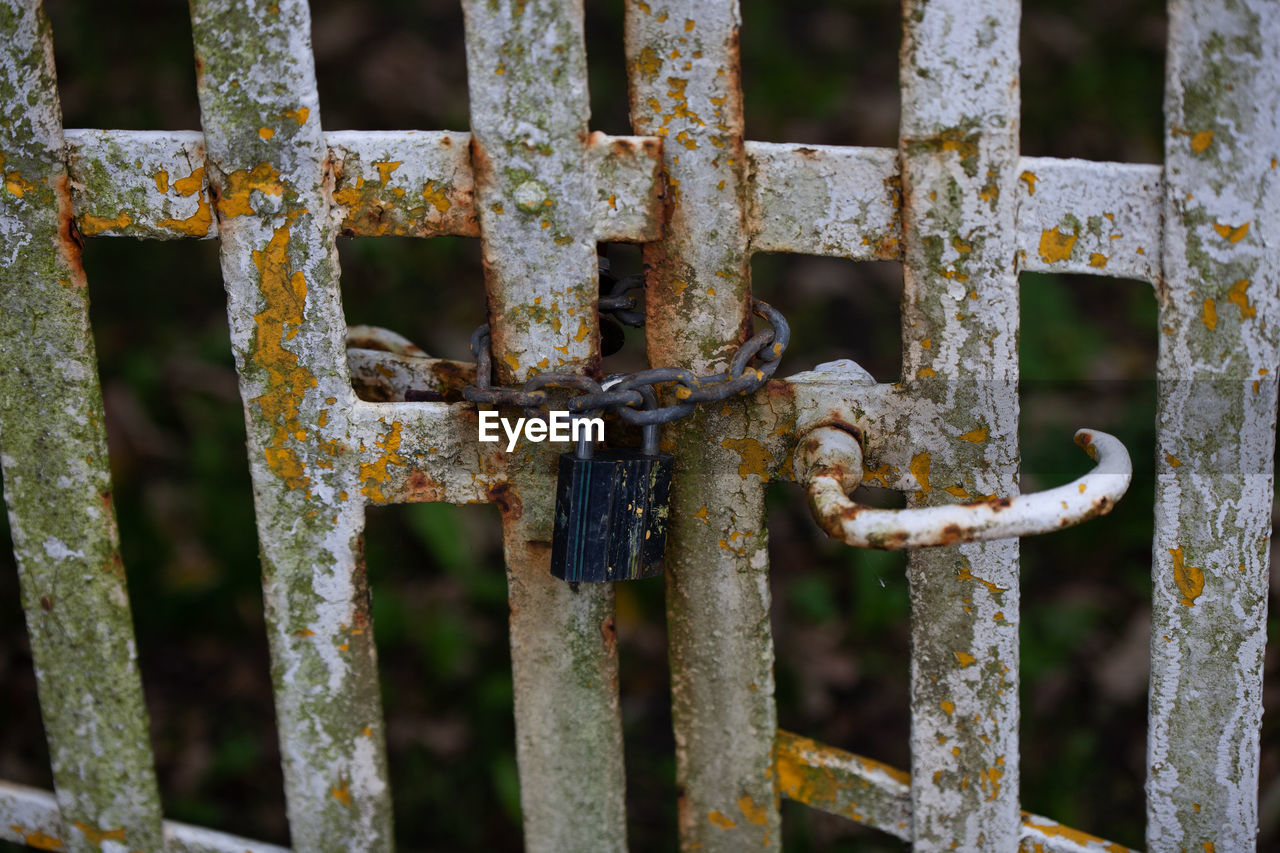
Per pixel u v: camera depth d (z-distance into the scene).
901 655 2.18
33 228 1.59
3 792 1.71
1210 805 1.59
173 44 3.14
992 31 1.52
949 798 1.62
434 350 2.71
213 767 2.03
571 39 1.54
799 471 1.57
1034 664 2.11
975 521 1.51
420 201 1.57
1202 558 1.56
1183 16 1.51
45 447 1.63
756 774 1.64
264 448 1.61
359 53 3.30
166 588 2.29
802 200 1.56
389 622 2.22
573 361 1.58
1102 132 3.19
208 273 2.82
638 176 1.56
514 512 1.61
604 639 1.63
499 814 1.99
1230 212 1.52
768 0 3.49
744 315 1.57
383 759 1.66
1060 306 2.74
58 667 1.66
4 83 1.58
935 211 1.54
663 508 1.57
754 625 1.62
